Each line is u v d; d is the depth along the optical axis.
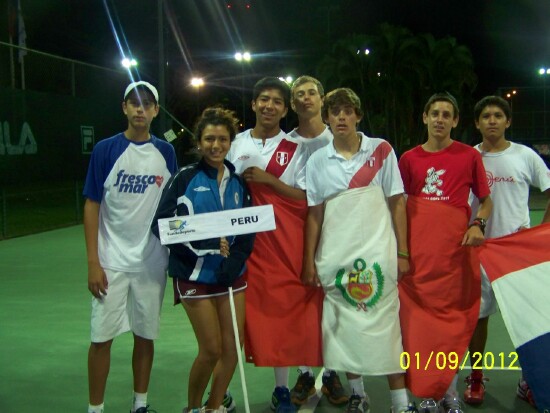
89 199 3.96
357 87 33.16
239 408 4.53
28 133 14.02
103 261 3.98
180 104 32.31
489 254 4.21
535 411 4.38
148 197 3.99
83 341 6.13
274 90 4.29
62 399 4.67
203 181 3.86
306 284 4.29
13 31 20.97
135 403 4.18
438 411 4.20
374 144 4.11
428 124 4.25
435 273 4.15
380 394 4.77
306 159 4.37
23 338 6.23
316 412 4.45
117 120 17.45
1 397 4.71
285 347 4.31
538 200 22.06
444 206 4.16
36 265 10.28
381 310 4.02
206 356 3.84
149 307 4.02
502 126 4.52
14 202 19.69
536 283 4.09
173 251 3.86
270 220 3.70
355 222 4.05
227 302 3.90
